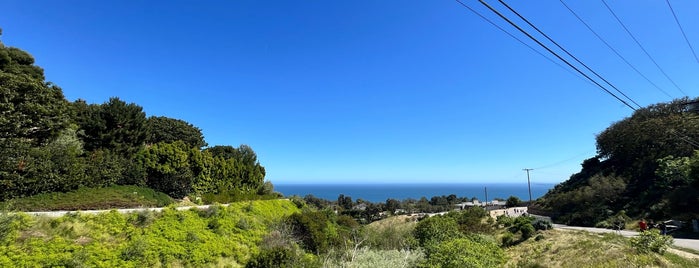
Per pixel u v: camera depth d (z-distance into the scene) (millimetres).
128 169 19125
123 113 23375
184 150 23562
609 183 45438
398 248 21797
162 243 12773
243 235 16766
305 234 20328
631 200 40719
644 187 42094
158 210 15211
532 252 23500
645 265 14109
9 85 15555
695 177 32125
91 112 22609
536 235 28719
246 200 24922
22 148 13688
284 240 18141
